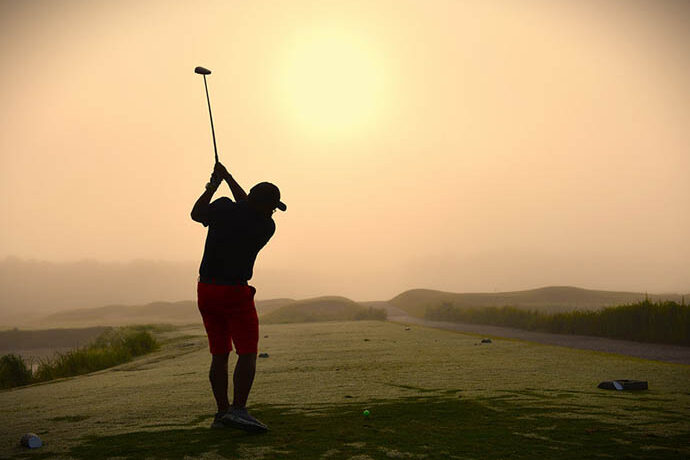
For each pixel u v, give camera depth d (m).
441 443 3.29
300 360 8.60
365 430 3.66
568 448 3.13
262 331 18.50
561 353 9.02
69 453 3.33
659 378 5.95
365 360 8.28
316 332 16.78
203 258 3.88
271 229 3.92
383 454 3.08
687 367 7.01
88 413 4.81
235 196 4.11
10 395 6.82
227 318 3.86
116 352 13.11
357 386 5.66
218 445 3.38
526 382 5.70
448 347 10.38
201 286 3.84
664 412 4.09
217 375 3.94
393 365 7.53
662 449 3.10
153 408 4.87
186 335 19.20
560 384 5.53
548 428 3.61
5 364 11.09
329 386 5.72
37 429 4.16
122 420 4.36
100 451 3.34
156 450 3.31
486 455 3.02
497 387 5.38
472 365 7.35
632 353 9.45
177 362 10.25
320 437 3.50
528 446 3.19
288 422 3.99
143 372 8.77
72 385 7.56
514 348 10.02
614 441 3.27
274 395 5.24
